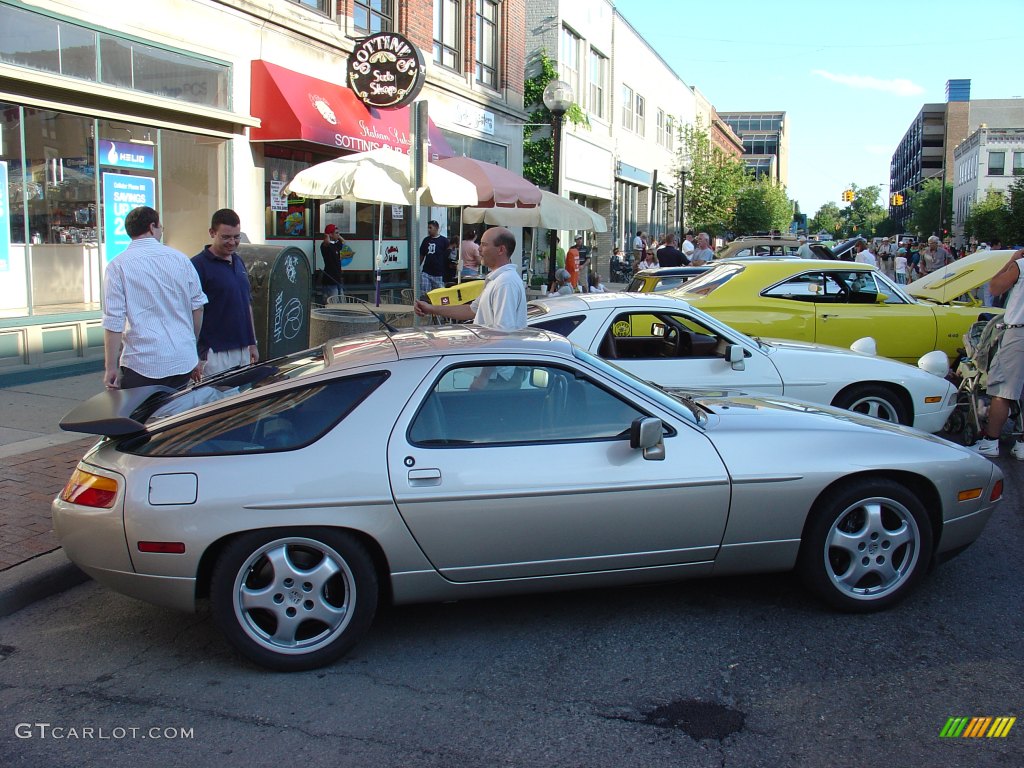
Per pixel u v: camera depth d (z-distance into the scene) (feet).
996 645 13.61
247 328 21.27
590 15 92.43
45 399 28.09
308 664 12.73
